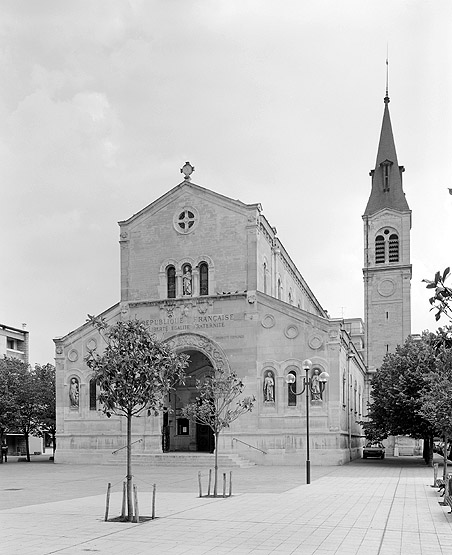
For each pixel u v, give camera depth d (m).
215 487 27.67
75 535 18.11
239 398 50.25
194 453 50.66
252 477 38.06
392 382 52.78
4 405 59.97
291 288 68.56
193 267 54.56
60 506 24.84
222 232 54.12
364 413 75.38
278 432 49.06
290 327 50.25
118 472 43.53
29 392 62.59
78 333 56.25
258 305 51.56
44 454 88.75
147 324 54.84
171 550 15.96
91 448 54.22
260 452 49.12
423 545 16.73
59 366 56.44
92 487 33.00
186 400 57.56
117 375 21.62
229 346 51.81
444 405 24.94
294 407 49.09
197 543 16.91
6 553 15.61
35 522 20.58
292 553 15.63
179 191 55.97
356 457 60.75
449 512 22.80
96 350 55.44
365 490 30.44
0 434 60.66
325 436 48.22
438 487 31.59
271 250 58.22
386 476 38.88
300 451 48.38
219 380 40.03
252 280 52.56
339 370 49.03
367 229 86.06
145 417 52.78
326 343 49.09
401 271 83.62
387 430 54.19
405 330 82.38
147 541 17.19
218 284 53.62
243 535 18.11
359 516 21.81
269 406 49.72
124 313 55.88
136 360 21.83
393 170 87.25
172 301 54.25
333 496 27.88
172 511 23.00
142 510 23.39
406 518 21.42
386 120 89.44
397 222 85.00
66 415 55.56
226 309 52.47
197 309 53.41
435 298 9.65
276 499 26.75
